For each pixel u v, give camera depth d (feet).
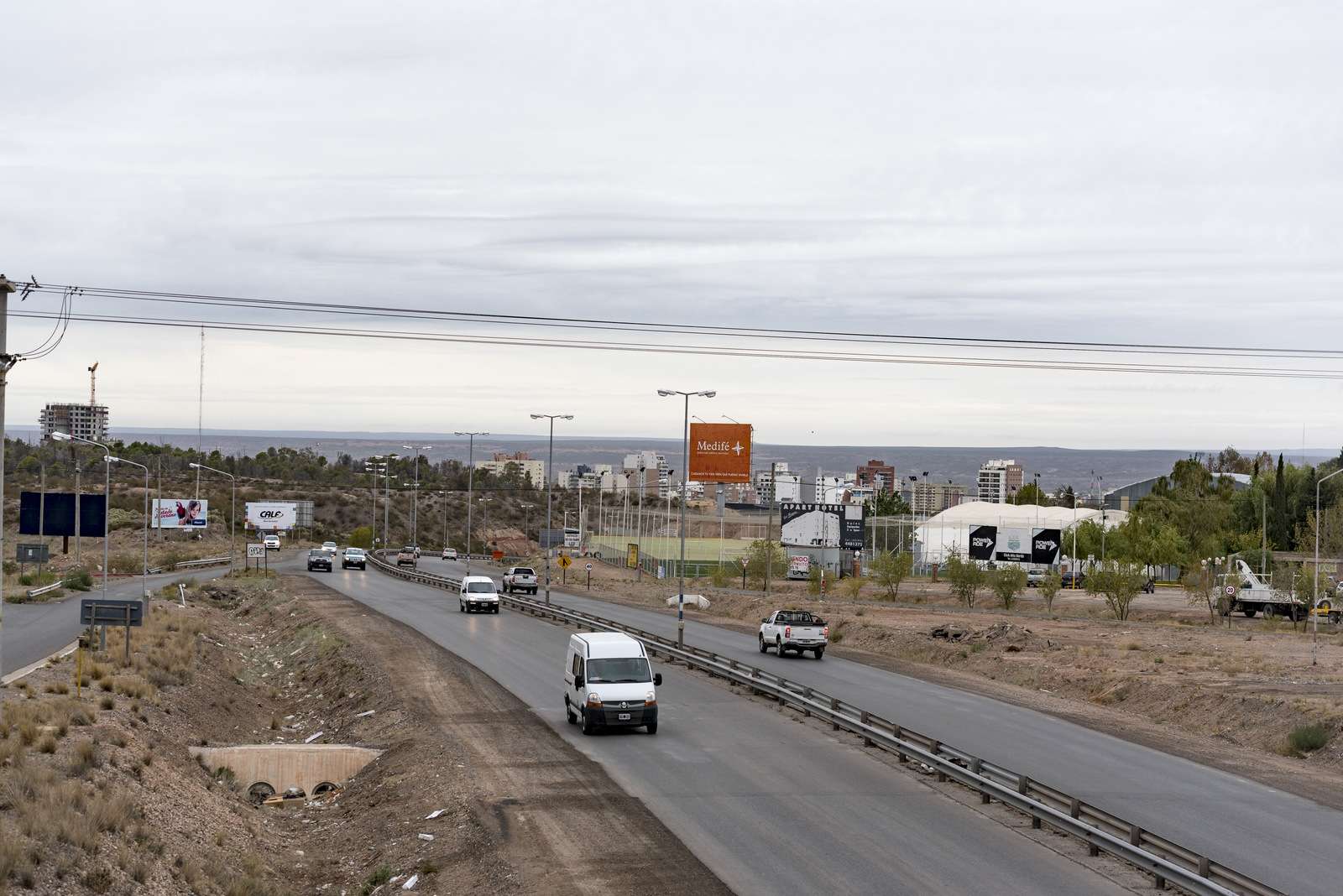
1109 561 252.42
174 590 241.96
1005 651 164.45
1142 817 66.90
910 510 617.62
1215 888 49.03
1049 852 59.57
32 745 69.77
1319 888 53.31
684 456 174.40
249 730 109.50
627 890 53.16
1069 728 100.78
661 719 102.32
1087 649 161.48
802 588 318.65
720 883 53.93
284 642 177.88
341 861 67.10
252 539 520.83
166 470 647.97
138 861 54.34
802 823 65.31
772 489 307.37
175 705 103.91
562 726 98.53
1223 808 70.23
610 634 101.55
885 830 63.87
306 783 90.58
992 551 347.97
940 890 52.75
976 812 68.33
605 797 71.67
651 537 414.62
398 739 94.27
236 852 65.10
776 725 99.55
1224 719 111.55
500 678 127.65
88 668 106.93
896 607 257.96
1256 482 404.98
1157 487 504.02
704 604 267.80
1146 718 113.91
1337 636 194.90
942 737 93.15
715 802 70.44
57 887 48.80
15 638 154.30
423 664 136.36
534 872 56.18
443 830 66.03
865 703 112.27
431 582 294.87
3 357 59.62
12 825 52.80
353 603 226.99
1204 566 263.08
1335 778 82.79
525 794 72.33
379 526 649.61
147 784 69.56
